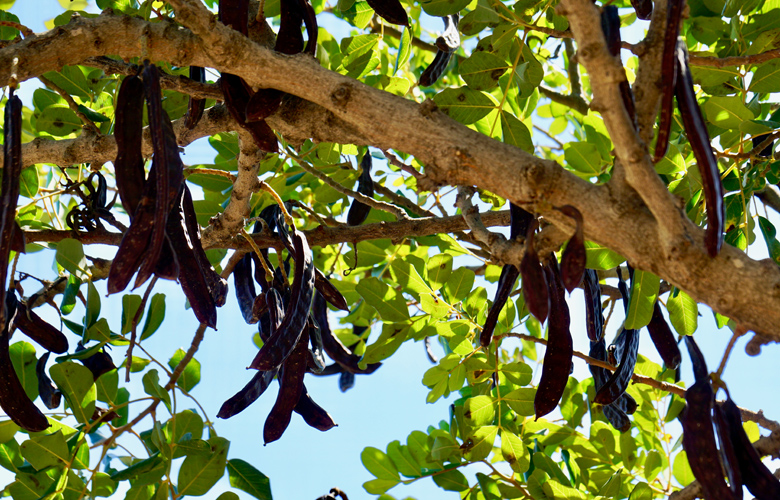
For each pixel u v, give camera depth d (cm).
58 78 305
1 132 333
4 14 311
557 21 290
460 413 319
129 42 168
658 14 154
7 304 229
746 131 253
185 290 173
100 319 271
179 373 272
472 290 317
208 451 259
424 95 485
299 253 214
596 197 149
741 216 281
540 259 171
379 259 382
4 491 265
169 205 142
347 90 163
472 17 258
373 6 223
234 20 171
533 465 322
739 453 163
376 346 307
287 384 216
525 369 310
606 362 273
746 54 271
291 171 355
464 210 217
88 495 258
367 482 321
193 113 200
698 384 161
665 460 347
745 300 138
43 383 267
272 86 170
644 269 149
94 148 247
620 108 133
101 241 284
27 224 310
